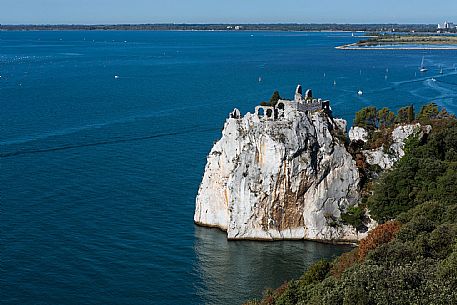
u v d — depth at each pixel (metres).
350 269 70.62
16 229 121.44
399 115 145.75
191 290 101.25
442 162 117.94
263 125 123.50
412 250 73.31
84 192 144.88
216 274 107.00
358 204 124.44
